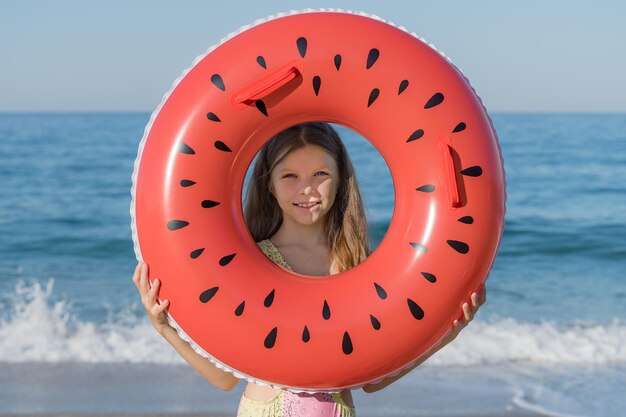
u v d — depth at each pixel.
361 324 2.49
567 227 12.08
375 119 2.55
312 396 2.64
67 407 4.98
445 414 4.92
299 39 2.51
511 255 10.59
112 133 26.30
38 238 11.30
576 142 22.97
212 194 2.52
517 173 17.17
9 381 5.50
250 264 2.54
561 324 7.28
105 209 13.45
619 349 6.50
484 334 6.82
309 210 2.76
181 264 2.48
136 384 5.45
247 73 2.50
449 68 2.57
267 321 2.47
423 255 2.51
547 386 5.55
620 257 10.47
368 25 2.56
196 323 2.49
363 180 15.41
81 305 7.78
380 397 5.22
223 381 2.79
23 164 18.22
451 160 2.47
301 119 2.59
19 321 7.12
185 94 2.54
